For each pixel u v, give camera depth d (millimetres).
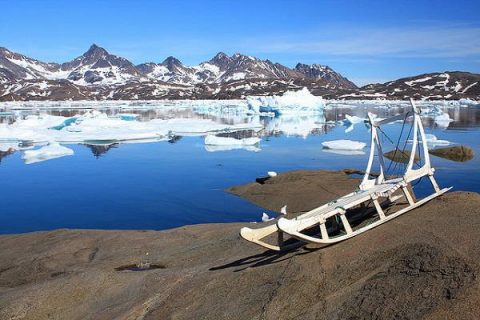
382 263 5641
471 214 6496
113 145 33375
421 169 7625
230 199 15828
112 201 16359
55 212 15102
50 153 28438
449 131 39938
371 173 16891
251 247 8344
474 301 4512
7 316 6805
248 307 5727
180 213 14453
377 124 8711
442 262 5156
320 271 5898
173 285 6961
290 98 79125
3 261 9734
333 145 29156
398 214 7070
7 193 18016
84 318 6566
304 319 5145
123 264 8758
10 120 61531
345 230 6855
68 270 8727
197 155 27391
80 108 99062
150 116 72625
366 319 4793
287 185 15875
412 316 4590
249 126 45188
